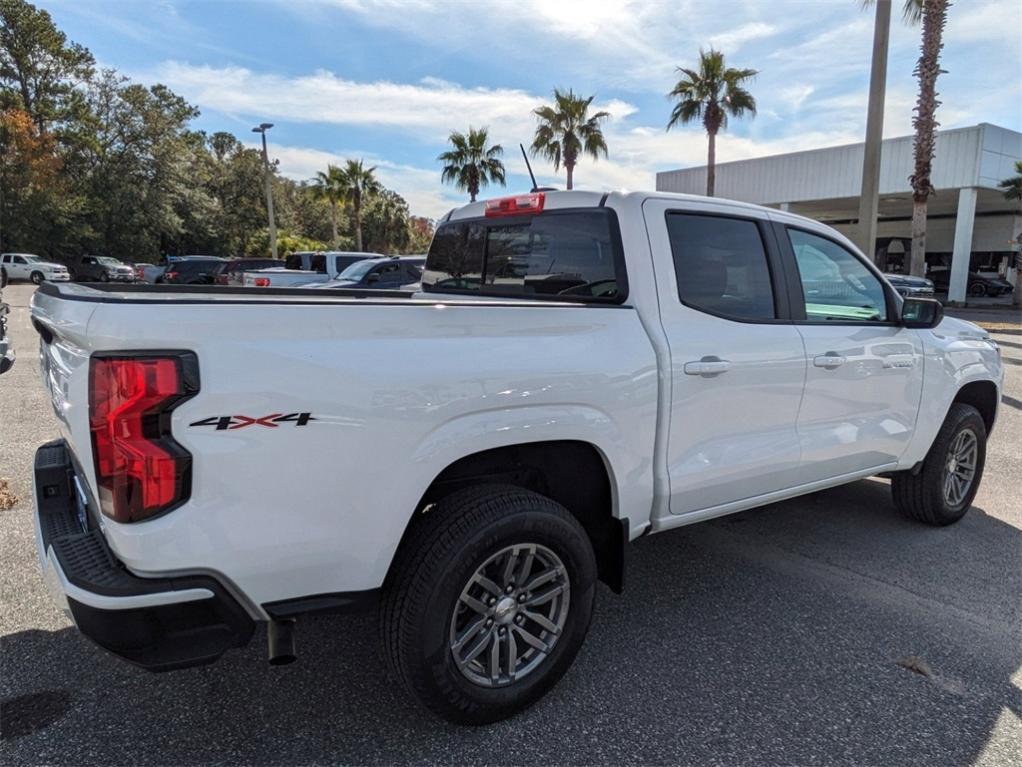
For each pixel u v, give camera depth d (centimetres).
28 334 1314
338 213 5728
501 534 232
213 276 2438
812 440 343
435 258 411
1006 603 342
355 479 206
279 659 213
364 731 242
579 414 251
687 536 427
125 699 257
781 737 242
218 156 6594
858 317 376
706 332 296
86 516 226
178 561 186
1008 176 2538
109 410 179
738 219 323
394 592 226
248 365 189
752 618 325
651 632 312
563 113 2933
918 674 281
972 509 482
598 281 298
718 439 305
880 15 1001
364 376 205
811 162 2839
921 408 405
